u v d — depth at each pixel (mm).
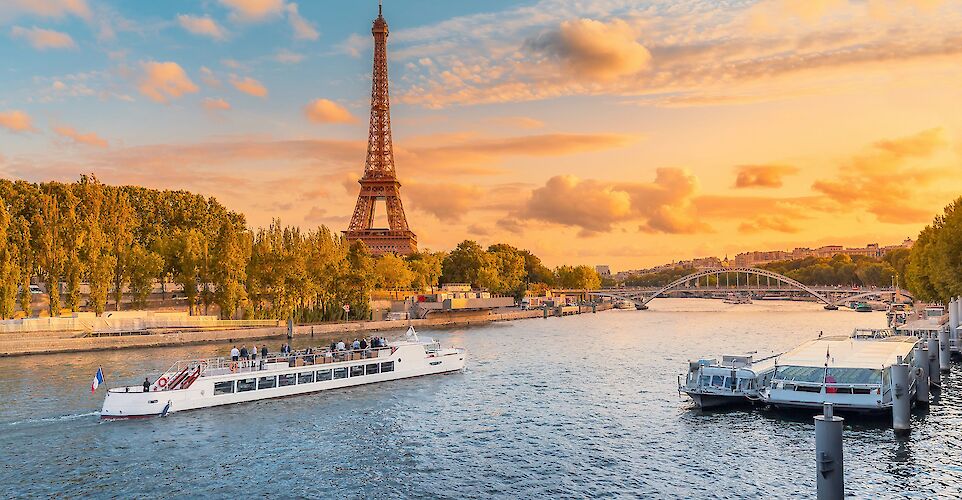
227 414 71938
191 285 159500
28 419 68625
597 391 84500
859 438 58500
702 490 48344
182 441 61812
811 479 50156
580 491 48562
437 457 57031
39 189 168625
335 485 50375
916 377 70125
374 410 74125
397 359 93062
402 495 48219
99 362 107188
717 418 67938
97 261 140750
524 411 73375
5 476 52125
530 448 59281
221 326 149750
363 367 89000
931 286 146125
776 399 67375
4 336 119188
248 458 56875
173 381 75375
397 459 56500
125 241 158625
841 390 65250
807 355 75250
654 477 51219
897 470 50844
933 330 107688
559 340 155750
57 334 124312
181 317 145000
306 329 160375
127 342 128625
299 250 169125
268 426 67188
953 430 60938
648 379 93750
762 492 47781
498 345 143750
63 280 145875
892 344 83250
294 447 60062
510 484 50188
